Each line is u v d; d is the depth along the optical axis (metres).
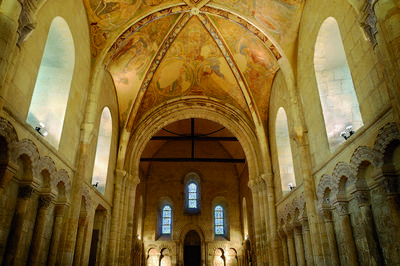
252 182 20.98
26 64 9.91
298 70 15.83
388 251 9.27
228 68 20.70
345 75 13.66
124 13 15.71
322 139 13.24
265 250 19.08
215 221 34.69
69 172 13.20
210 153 36.47
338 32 13.20
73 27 13.48
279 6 15.31
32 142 10.12
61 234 12.48
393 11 7.70
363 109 10.43
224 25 18.41
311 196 13.73
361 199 10.30
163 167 35.91
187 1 16.64
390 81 7.75
